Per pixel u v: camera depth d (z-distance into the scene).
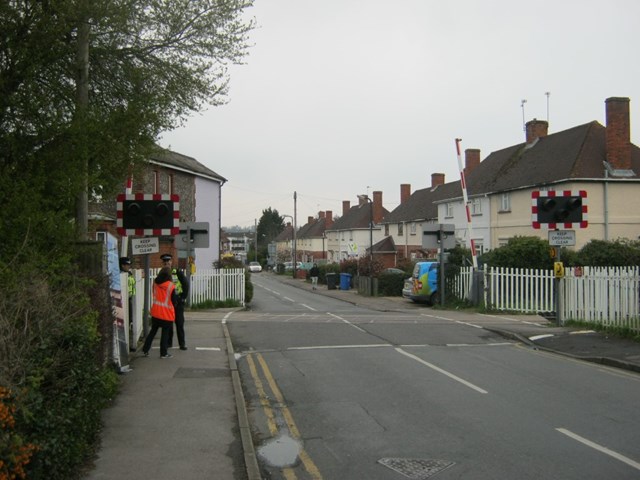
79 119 8.80
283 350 12.58
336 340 13.97
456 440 6.48
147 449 5.97
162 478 5.18
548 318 19.48
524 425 7.03
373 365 10.88
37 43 8.63
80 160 8.77
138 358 11.08
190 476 5.24
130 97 10.99
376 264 38.12
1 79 8.16
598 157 29.78
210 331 15.06
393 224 57.81
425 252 46.16
